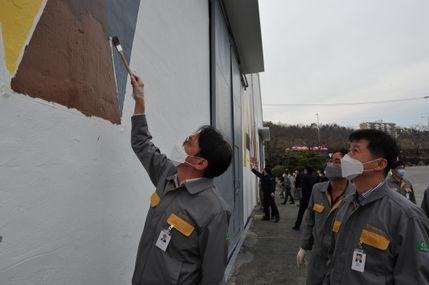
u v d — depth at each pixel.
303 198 7.91
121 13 1.77
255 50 7.79
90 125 1.42
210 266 1.29
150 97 2.19
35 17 1.09
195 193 1.40
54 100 1.18
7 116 0.97
